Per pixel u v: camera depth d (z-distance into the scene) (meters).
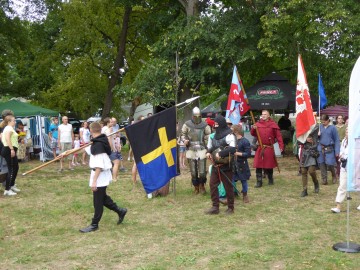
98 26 26.38
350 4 16.56
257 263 5.78
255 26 18.12
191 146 10.48
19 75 31.14
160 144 8.62
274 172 14.41
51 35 30.72
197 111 10.41
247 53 17.33
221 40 17.61
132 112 25.55
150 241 6.86
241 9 18.36
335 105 18.59
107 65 27.22
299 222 7.86
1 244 6.84
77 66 27.39
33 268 5.76
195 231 7.38
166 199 9.98
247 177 9.62
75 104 29.31
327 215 8.34
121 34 24.77
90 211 8.92
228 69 19.53
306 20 17.16
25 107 20.94
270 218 8.18
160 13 22.66
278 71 21.44
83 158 17.47
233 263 5.76
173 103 20.20
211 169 8.63
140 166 8.50
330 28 15.96
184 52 18.56
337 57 16.69
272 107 17.53
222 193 9.62
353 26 16.05
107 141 7.46
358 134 6.17
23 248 6.62
